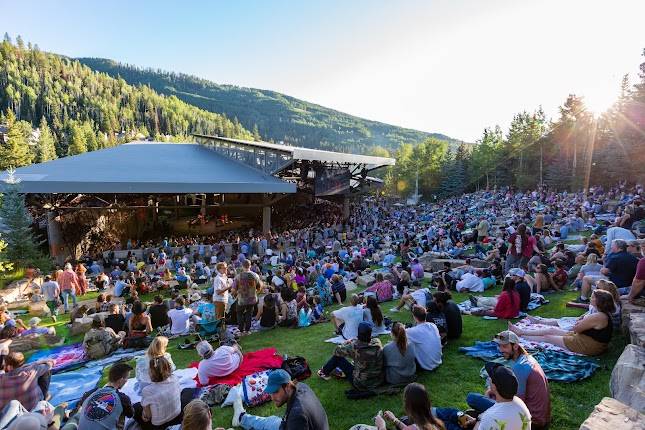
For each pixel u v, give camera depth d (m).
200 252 24.69
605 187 50.38
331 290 12.05
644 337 5.28
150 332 9.27
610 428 3.43
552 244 17.83
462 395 5.32
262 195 36.94
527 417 3.52
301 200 44.88
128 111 177.75
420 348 6.11
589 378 5.41
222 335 8.73
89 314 10.77
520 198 47.28
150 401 4.61
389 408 5.15
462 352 6.73
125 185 25.70
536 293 9.82
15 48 184.12
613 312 6.10
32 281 16.44
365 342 5.68
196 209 42.25
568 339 6.29
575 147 55.53
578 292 9.71
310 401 3.61
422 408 3.38
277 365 6.72
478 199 56.41
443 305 7.37
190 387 6.12
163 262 18.89
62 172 27.47
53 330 9.62
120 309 10.40
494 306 9.12
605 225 20.27
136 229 36.97
